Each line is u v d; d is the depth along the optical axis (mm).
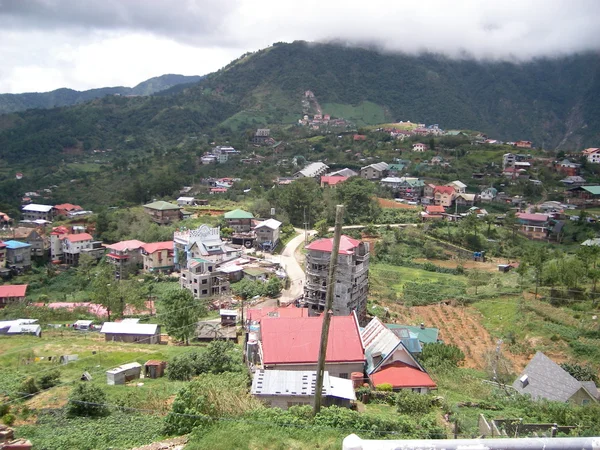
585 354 51250
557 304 64062
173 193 143375
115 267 96188
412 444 6820
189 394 22172
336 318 39344
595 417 29375
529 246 97000
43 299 82000
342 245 61438
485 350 54188
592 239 92938
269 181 145625
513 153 157375
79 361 44438
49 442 21406
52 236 107812
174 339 57688
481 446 6797
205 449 18078
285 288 78750
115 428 23078
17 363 43844
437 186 126125
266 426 20422
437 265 88188
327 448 18562
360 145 180625
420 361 42531
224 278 81000
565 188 132125
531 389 38281
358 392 33250
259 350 38594
